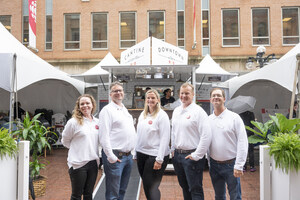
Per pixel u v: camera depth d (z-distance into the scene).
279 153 3.29
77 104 3.52
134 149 3.81
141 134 3.61
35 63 5.93
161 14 15.11
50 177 6.29
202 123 3.34
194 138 3.46
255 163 7.64
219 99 3.44
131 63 7.34
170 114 6.99
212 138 3.47
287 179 3.20
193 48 14.51
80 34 15.11
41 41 15.12
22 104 11.30
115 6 15.12
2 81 4.97
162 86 9.86
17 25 15.20
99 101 11.85
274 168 3.45
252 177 6.22
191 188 3.46
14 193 3.74
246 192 5.16
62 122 10.62
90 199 3.51
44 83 11.15
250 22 14.59
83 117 3.50
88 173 3.48
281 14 14.58
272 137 3.65
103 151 3.52
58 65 15.05
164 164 3.59
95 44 15.22
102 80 10.62
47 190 5.32
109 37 15.09
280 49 14.49
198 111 3.42
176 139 3.56
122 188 3.64
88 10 15.15
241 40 14.59
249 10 14.62
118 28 15.08
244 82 7.88
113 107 3.52
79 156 3.37
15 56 5.12
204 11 14.90
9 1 15.25
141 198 4.77
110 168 3.42
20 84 5.27
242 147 3.26
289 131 3.71
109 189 3.44
